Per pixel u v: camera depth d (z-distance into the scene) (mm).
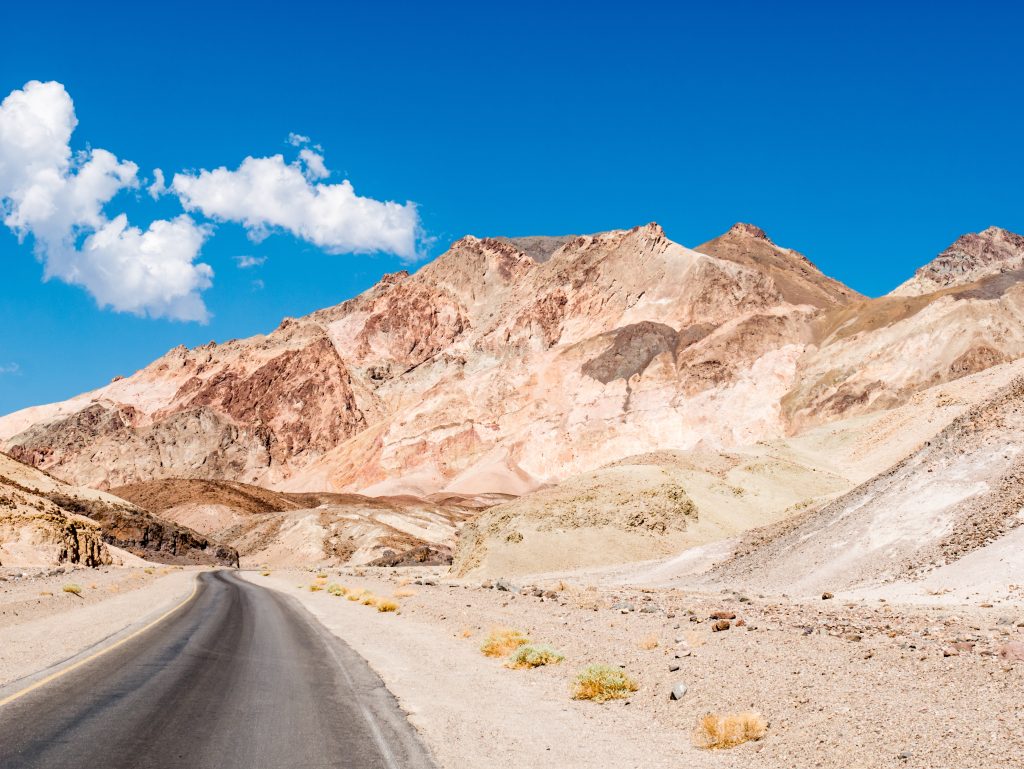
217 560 110562
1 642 16172
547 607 26438
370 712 10656
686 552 52469
